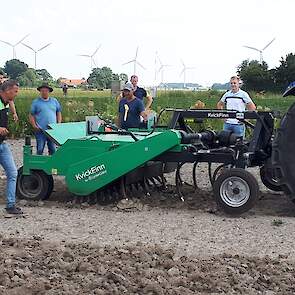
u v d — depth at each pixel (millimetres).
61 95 53906
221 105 12734
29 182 10680
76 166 10203
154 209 10039
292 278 6125
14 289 5453
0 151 9430
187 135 10062
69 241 7777
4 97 9352
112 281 5773
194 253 7324
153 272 6055
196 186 11484
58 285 5625
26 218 9328
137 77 13578
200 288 5738
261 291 5777
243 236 8359
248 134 12555
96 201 10484
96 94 59719
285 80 58531
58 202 10578
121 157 10000
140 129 11906
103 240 7988
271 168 10117
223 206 9648
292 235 8469
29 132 21953
